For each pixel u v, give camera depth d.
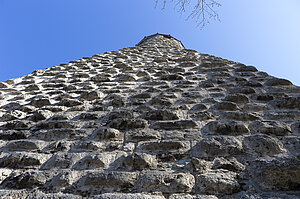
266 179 2.00
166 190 2.03
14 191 2.17
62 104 4.32
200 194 1.96
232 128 2.87
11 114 3.88
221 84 4.84
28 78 6.48
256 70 5.73
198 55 9.02
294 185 1.93
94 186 2.13
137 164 2.38
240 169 2.21
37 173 2.37
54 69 7.48
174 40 16.61
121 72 6.74
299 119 2.96
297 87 4.07
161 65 7.32
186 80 5.39
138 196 1.95
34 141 2.97
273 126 2.80
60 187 2.17
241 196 1.87
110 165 2.44
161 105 3.92
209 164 2.31
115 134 3.02
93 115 3.69
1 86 5.68
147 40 15.89
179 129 3.03
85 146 2.81
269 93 3.86
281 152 2.38
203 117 3.29
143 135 2.94
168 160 2.46
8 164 2.58
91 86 5.41
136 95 4.51
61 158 2.61
